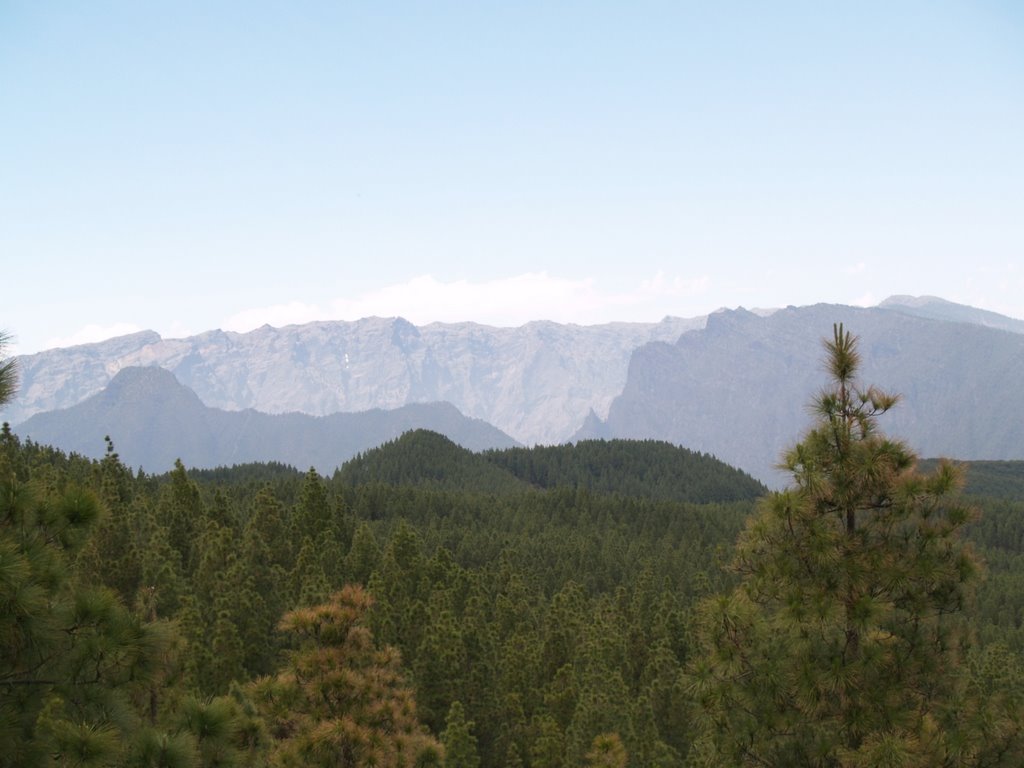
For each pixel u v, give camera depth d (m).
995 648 45.00
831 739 14.15
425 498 157.88
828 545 14.52
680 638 54.84
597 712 35.12
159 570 41.50
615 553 116.88
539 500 175.62
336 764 15.93
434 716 40.16
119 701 10.51
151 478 108.62
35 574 9.77
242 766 13.02
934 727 13.62
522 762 39.12
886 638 14.32
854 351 15.35
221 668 34.34
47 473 51.56
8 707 9.63
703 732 15.95
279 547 64.62
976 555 14.61
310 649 17.39
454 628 46.06
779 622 14.52
